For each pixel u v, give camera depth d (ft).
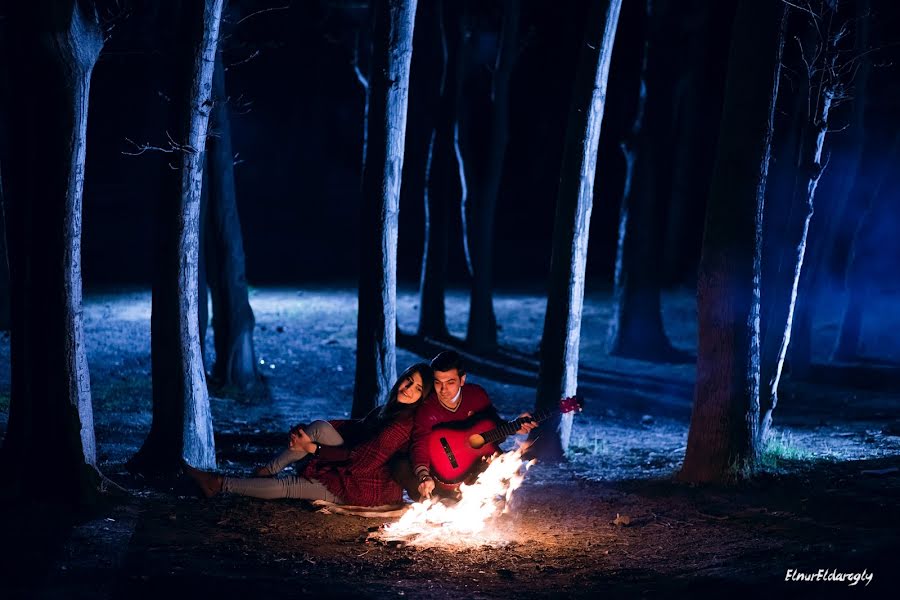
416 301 80.02
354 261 102.12
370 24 58.13
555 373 34.58
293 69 109.91
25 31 21.26
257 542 20.25
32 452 22.34
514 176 112.37
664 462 33.35
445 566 18.72
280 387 51.67
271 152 116.37
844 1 47.42
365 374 33.73
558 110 107.14
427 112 68.08
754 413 27.09
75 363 22.47
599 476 30.55
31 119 21.67
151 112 103.60
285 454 23.43
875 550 17.42
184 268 27.50
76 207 22.21
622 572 18.13
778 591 15.46
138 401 42.91
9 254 23.72
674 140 85.30
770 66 25.89
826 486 25.53
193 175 27.20
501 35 58.95
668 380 56.34
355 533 21.43
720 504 24.40
